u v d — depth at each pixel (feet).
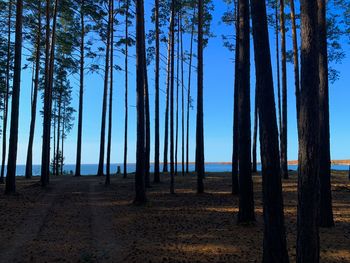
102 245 32.60
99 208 49.67
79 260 28.48
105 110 95.81
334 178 82.28
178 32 96.99
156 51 80.69
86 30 100.27
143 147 52.65
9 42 85.92
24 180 88.02
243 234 35.58
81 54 101.09
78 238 34.86
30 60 96.48
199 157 60.08
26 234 35.83
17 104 58.70
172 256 29.43
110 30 84.89
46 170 68.85
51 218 43.01
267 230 24.71
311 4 22.04
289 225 38.96
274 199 24.82
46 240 33.96
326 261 27.66
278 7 80.28
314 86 21.74
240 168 39.78
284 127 75.31
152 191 64.23
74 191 65.67
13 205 49.47
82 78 102.89
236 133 58.59
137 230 38.01
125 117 90.12
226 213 45.47
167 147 111.14
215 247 31.63
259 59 26.25
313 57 21.86
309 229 21.22
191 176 94.27
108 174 75.82
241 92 39.75
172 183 60.39
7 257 29.04
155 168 78.07
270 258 24.39
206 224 40.01
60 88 111.14
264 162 25.32
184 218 43.11
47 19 73.92
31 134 95.96
